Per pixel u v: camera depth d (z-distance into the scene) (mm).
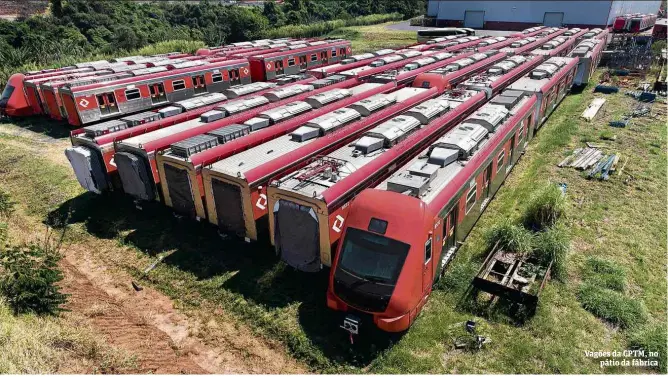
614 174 18594
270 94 21031
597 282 12211
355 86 24297
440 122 17234
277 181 12234
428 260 10703
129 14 64875
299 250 12242
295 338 10688
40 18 54406
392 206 10336
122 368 9648
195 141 14641
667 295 11977
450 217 12188
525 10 59969
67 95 23859
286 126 16969
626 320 10859
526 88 22094
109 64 32281
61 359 9438
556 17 58312
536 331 10648
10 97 27672
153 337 10883
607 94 30938
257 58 33031
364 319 10852
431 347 10406
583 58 31359
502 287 11008
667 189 17422
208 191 13797
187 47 46750
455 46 36906
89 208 17156
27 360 8984
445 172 12836
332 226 11711
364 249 10289
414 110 17062
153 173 15516
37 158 22094
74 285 12797
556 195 14789
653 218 15523
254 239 13594
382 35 63562
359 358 10164
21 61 38344
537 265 12445
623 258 13469
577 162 19703
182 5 73250
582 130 23938
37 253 12039
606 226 15055
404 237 10023
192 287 12680
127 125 17594
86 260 14117
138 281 13039
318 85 23375
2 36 44969
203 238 14961
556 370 9680
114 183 16859
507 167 18000
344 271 10438
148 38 54531
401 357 10102
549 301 11609
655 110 26891
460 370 9781
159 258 14000
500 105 17938
